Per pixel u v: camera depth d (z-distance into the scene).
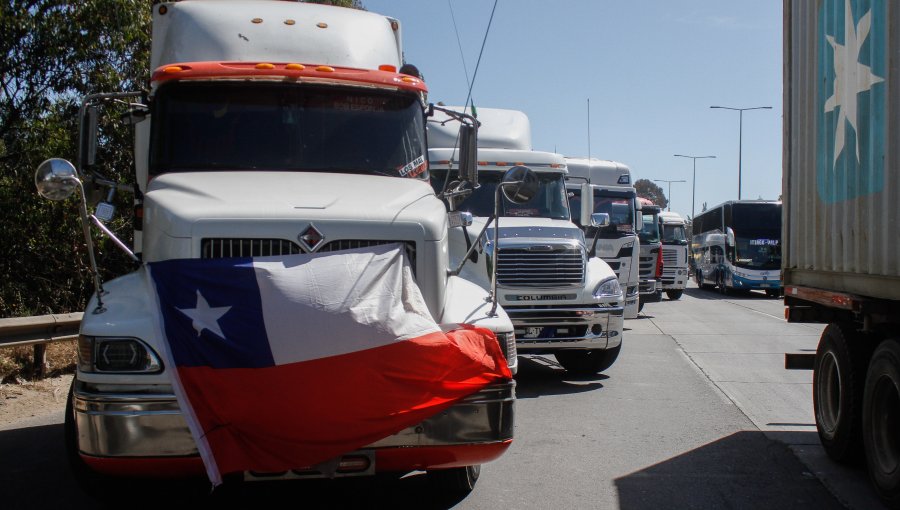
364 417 4.63
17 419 8.56
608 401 9.67
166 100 6.60
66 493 6.11
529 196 6.05
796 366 8.07
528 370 12.13
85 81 13.48
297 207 5.30
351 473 4.78
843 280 6.75
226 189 5.70
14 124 13.24
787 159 8.17
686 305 28.06
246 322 4.67
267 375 4.58
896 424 5.83
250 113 6.62
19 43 12.70
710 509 5.78
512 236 10.66
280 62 7.17
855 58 6.45
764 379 11.27
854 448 6.65
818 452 7.32
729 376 11.52
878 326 6.24
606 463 6.97
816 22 7.37
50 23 12.63
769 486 6.33
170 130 6.52
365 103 6.82
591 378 11.38
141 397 4.54
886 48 5.81
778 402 9.62
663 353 14.01
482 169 11.75
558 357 11.92
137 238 6.90
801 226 7.79
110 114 13.61
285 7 7.91
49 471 6.69
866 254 6.25
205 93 6.64
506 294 10.53
